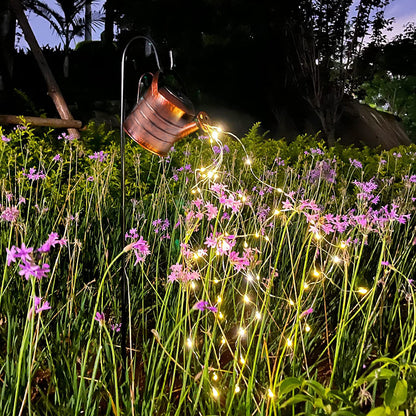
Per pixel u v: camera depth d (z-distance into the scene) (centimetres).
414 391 149
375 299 302
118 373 225
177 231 378
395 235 402
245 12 1995
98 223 395
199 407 203
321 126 2088
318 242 222
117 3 2017
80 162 548
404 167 702
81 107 1440
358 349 237
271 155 727
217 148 534
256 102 2020
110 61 1789
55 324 257
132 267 319
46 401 185
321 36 2016
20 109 892
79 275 305
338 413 144
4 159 468
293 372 205
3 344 248
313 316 290
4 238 312
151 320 300
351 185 650
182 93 221
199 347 262
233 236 191
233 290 289
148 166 560
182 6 1947
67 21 1944
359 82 2119
